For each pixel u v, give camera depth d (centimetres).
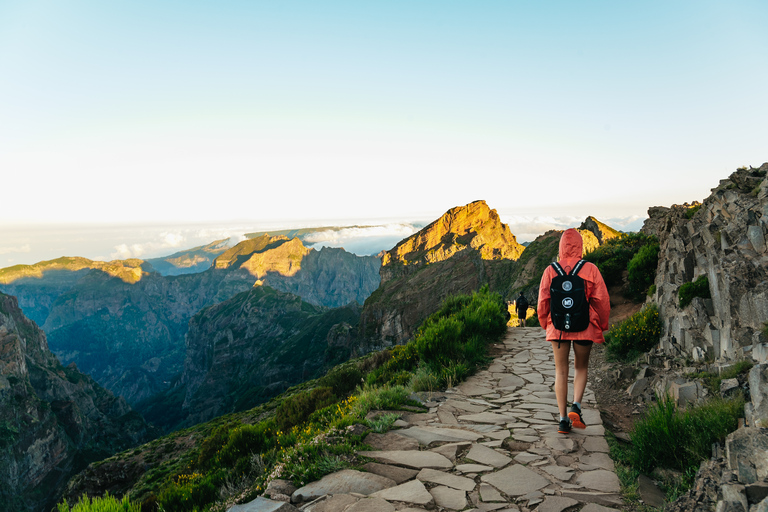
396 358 998
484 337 1160
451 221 18500
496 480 362
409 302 13175
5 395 12619
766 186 577
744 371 447
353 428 506
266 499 350
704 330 627
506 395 684
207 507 539
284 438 634
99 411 18950
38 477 12681
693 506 275
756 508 212
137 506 405
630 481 360
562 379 466
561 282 451
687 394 508
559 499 326
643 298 1349
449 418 561
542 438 472
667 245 986
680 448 380
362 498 331
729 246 589
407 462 404
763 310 465
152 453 4828
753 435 267
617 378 752
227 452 856
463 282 11969
